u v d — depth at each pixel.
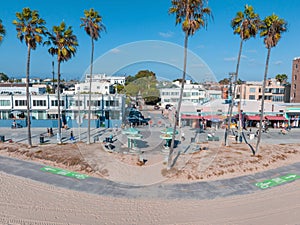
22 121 40.09
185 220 11.70
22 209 12.55
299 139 32.75
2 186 15.55
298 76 54.66
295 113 42.09
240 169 19.20
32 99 41.44
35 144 27.11
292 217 12.12
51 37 26.27
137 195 14.28
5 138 30.77
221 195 14.66
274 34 22.56
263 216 12.20
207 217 12.02
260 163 20.91
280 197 14.50
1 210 12.38
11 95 41.56
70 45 27.00
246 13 24.56
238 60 26.66
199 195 14.55
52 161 20.66
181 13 17.56
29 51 24.98
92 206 12.98
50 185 15.77
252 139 32.16
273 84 62.66
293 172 19.20
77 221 11.47
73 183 16.08
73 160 20.02
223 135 33.53
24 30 23.66
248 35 24.94
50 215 12.00
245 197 14.45
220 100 39.00
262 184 16.59
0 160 21.33
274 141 31.16
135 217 11.91
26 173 18.03
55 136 32.22
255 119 40.22
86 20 24.86
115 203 13.32
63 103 40.69
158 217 11.95
